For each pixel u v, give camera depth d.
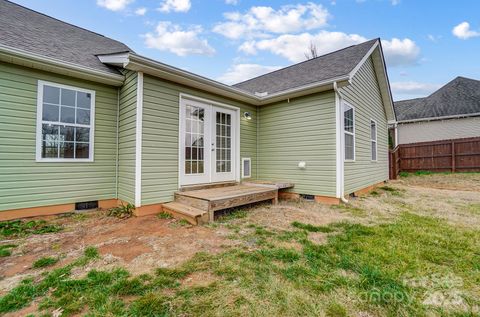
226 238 3.05
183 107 4.94
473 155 10.08
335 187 5.16
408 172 11.70
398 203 5.37
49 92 4.13
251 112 6.59
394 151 10.55
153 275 2.10
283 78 7.40
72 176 4.38
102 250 2.66
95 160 4.66
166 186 4.54
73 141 4.41
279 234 3.21
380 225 3.62
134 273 2.14
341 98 5.16
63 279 2.02
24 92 3.88
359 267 2.21
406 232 3.25
